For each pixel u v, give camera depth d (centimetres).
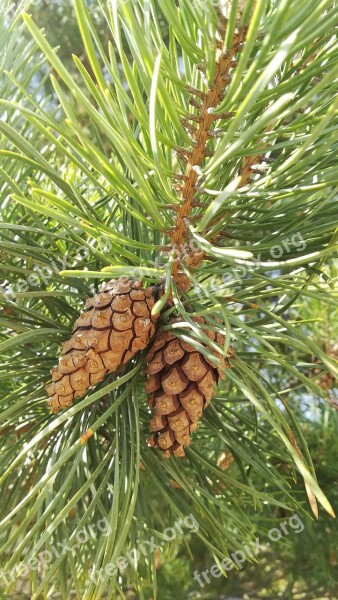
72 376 20
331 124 19
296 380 39
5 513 23
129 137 17
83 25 14
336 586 43
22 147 18
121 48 15
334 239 18
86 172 18
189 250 20
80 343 20
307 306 40
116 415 21
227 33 15
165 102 16
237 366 20
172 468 21
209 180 19
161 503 31
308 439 39
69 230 19
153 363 20
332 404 20
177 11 17
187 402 20
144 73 17
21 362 22
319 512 38
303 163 17
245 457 22
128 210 19
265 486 34
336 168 19
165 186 18
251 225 21
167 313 20
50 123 17
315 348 17
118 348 20
